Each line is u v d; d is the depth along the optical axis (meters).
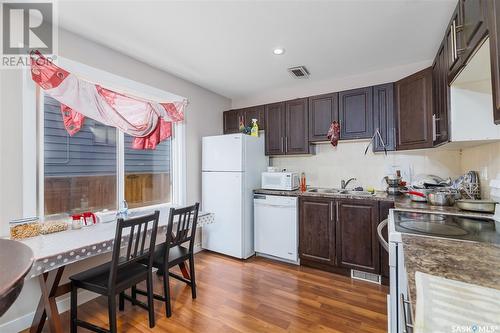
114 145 2.52
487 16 0.98
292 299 2.13
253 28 2.02
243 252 3.04
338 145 3.20
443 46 1.80
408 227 1.34
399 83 2.53
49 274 1.92
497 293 0.61
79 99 2.09
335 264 2.63
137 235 1.70
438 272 0.75
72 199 2.17
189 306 2.03
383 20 1.91
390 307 1.23
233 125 3.78
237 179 3.05
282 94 3.63
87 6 1.73
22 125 1.79
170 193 3.16
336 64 2.74
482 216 1.53
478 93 1.64
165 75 2.94
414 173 2.74
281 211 2.96
